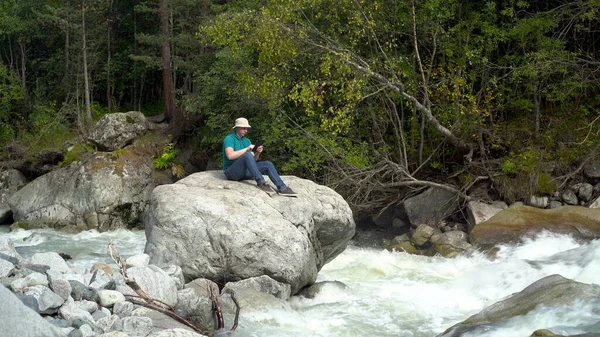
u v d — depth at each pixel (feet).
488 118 57.31
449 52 52.47
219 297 27.81
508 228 43.04
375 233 52.42
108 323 21.54
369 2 51.60
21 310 16.43
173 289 25.88
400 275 36.94
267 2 54.60
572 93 53.52
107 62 97.50
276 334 25.11
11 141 78.33
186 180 33.81
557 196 48.73
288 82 54.44
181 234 30.35
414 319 28.32
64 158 67.67
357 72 48.67
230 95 60.18
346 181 52.49
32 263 25.85
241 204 31.22
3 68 93.97
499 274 33.83
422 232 46.34
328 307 29.71
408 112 58.59
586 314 22.57
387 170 53.26
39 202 62.75
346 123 48.73
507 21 57.82
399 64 54.34
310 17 56.70
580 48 55.72
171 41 75.87
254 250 29.94
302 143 53.67
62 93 97.66
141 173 64.90
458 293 32.68
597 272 32.04
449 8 55.11
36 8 101.55
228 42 49.98
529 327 22.31
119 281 25.12
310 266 31.68
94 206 60.75
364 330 26.71
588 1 52.19
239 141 34.50
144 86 104.83
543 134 53.72
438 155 55.62
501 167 51.29
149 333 21.13
